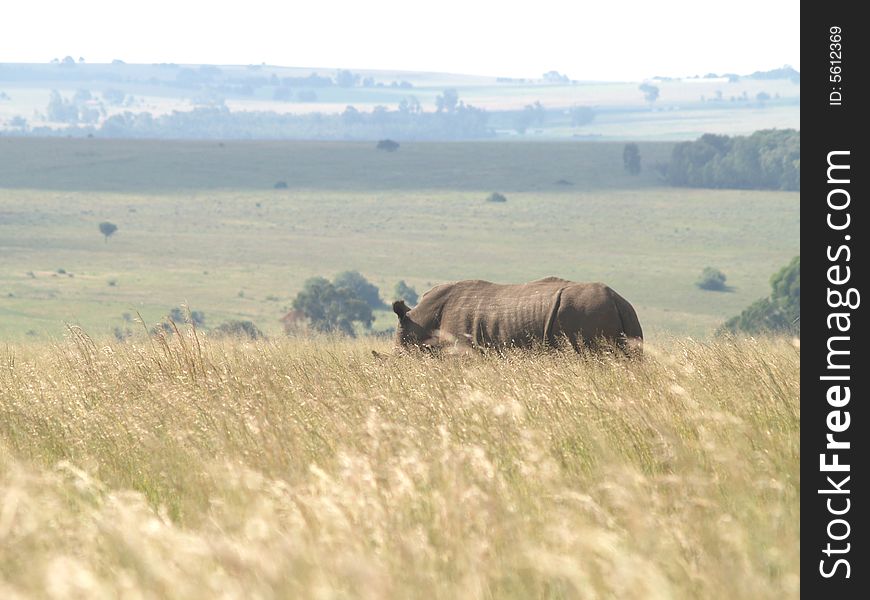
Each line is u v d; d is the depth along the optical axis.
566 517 22.16
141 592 18.92
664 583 18.20
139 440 31.34
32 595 18.78
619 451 28.47
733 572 18.98
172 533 21.06
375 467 25.73
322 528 21.83
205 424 32.97
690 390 34.88
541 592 19.23
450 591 19.02
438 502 22.88
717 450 26.28
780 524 22.03
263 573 19.17
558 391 34.62
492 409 31.95
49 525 22.88
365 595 18.47
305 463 28.22
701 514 22.42
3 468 29.20
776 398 33.47
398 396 35.69
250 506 23.92
